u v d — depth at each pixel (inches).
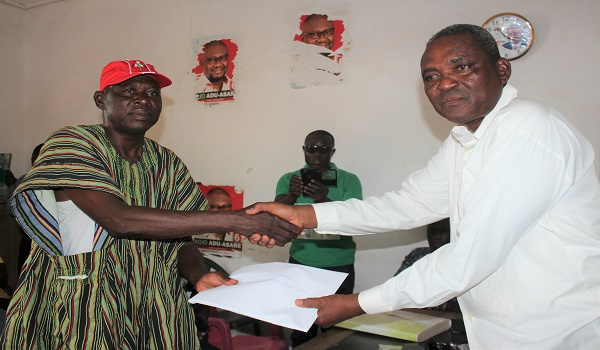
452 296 36.9
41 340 39.4
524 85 95.7
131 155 45.0
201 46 128.0
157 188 45.1
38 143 153.5
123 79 42.2
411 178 52.6
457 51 37.3
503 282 37.7
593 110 90.4
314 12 113.7
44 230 39.8
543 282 36.3
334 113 112.5
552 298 36.0
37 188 38.0
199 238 128.2
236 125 124.3
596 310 35.1
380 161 108.3
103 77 44.0
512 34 95.1
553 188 34.8
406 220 51.3
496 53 38.7
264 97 120.4
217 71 126.1
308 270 46.9
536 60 94.5
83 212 41.0
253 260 121.9
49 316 39.5
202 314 75.5
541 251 36.4
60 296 39.3
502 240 34.8
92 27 144.2
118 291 40.5
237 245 123.8
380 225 51.2
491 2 97.3
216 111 126.9
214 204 127.6
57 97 150.3
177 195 47.8
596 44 89.8
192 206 49.2
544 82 94.0
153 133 135.6
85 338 38.2
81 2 145.6
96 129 43.4
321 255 103.5
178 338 44.1
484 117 39.9
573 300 35.6
